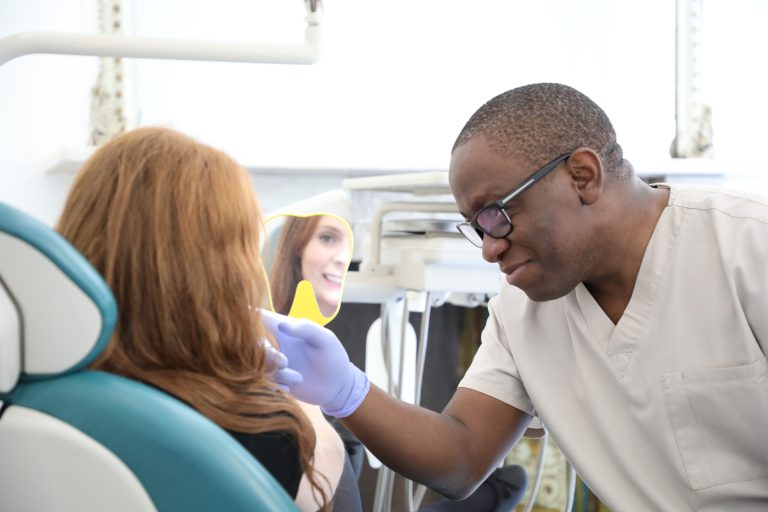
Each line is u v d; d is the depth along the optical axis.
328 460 0.98
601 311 1.15
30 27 2.55
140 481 0.65
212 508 0.66
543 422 1.24
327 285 1.17
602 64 2.79
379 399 1.13
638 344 1.12
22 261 0.63
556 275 1.06
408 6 2.73
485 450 1.24
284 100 2.71
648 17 2.79
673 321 1.10
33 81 2.56
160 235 0.77
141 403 0.65
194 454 0.65
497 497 1.98
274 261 1.15
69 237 0.79
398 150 2.75
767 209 1.08
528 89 1.07
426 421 1.18
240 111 2.69
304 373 1.02
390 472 2.21
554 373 1.21
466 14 2.75
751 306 1.05
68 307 0.64
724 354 1.07
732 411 1.07
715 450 1.10
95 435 0.65
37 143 2.58
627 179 1.10
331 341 1.02
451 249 1.88
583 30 2.78
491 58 2.76
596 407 1.17
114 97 2.60
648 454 1.15
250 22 2.69
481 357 1.30
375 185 2.00
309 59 1.14
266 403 0.78
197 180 0.79
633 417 1.14
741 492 1.08
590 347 1.17
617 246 1.10
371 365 2.13
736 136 2.80
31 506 0.66
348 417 1.11
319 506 0.88
